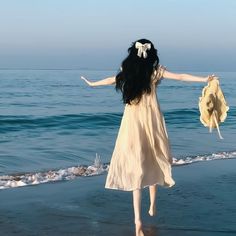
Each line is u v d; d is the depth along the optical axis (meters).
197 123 22.48
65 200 6.10
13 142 15.17
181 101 41.47
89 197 6.27
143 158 4.53
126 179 4.52
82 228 4.84
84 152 12.87
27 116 24.53
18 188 6.95
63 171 9.28
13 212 5.48
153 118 4.59
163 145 4.61
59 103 37.09
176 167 8.91
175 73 4.63
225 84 90.56
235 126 20.77
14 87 65.25
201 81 4.70
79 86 74.25
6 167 10.45
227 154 11.76
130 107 4.61
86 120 23.05
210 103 4.68
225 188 6.80
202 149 13.34
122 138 4.61
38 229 4.80
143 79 4.51
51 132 18.50
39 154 12.48
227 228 4.84
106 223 5.02
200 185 7.01
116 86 4.65
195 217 5.24
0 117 23.81
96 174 8.86
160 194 6.38
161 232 4.70
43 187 7.01
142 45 4.48
